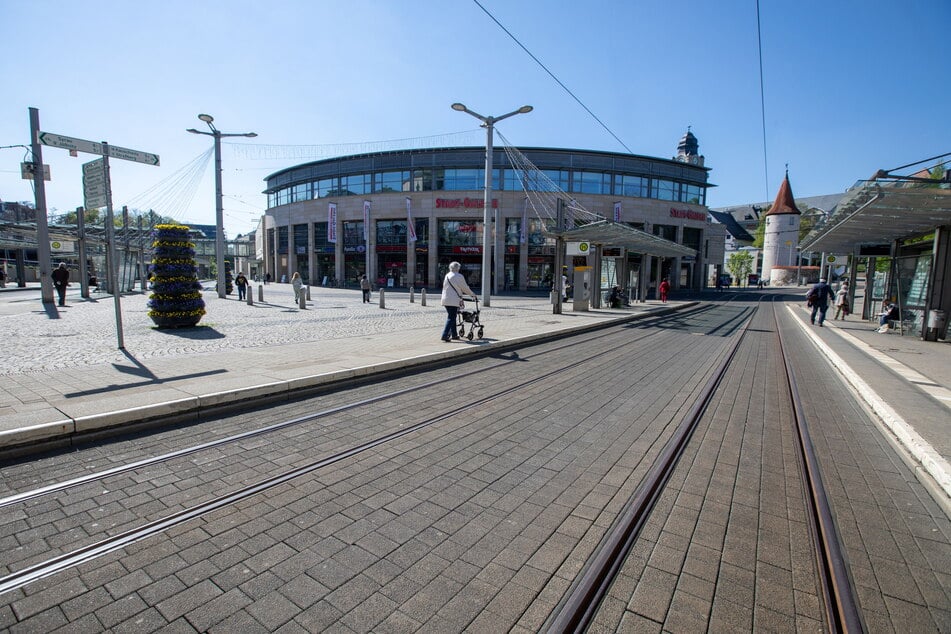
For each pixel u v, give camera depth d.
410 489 3.73
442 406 6.02
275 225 58.84
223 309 19.88
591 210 46.56
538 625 2.31
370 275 48.25
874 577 2.77
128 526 3.08
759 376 8.62
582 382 7.61
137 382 6.12
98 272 35.09
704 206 53.62
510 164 45.66
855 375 8.20
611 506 3.53
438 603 2.46
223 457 4.25
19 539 2.90
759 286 75.25
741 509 3.56
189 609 2.36
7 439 4.05
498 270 45.81
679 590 2.62
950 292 13.48
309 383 6.48
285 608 2.39
